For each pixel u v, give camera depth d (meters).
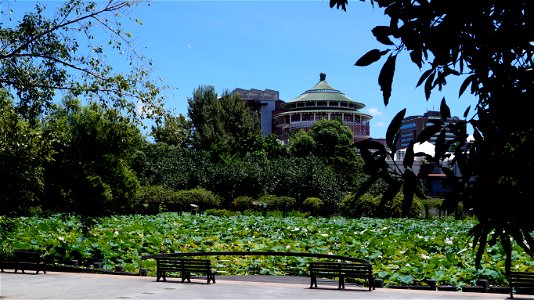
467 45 2.43
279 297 12.83
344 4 2.99
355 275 14.58
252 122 79.50
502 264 16.61
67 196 22.16
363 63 2.56
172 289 14.20
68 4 11.27
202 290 14.02
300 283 16.08
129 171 24.56
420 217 42.16
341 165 57.72
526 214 2.27
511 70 2.40
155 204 46.34
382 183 40.72
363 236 25.30
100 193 22.41
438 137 2.63
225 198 51.28
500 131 2.34
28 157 15.29
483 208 2.34
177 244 22.97
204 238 25.06
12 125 14.02
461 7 2.29
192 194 47.03
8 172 15.30
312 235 27.17
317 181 50.81
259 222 33.62
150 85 12.02
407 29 2.44
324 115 108.69
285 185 51.78
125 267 18.78
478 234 2.40
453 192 2.48
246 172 51.59
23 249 19.97
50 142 16.16
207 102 76.50
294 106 114.88
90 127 22.17
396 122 2.52
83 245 20.61
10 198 15.99
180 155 56.03
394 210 38.66
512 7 2.29
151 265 18.86
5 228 17.83
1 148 14.34
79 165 22.03
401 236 25.09
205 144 72.62
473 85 2.63
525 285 12.84
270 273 18.23
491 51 2.37
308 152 69.06
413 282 15.76
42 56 11.34
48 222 30.08
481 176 2.34
